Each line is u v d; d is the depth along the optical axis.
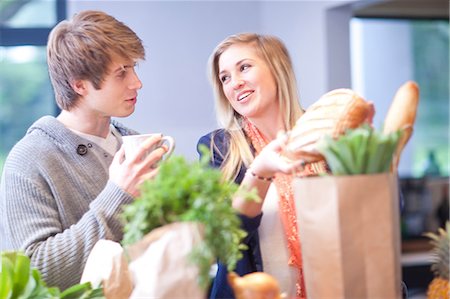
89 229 1.97
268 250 2.13
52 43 2.23
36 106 6.24
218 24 6.61
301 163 1.66
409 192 6.66
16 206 2.15
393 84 6.98
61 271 2.00
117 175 1.96
